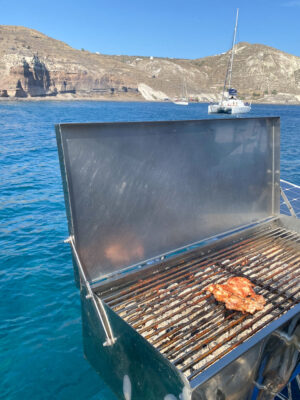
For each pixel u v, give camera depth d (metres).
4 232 7.71
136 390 2.30
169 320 2.71
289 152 21.64
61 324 4.38
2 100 143.25
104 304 2.43
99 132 2.73
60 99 183.00
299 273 3.34
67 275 5.72
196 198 3.61
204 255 3.65
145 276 3.16
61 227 8.06
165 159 3.24
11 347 3.92
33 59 173.75
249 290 2.93
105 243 2.96
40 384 3.37
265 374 2.20
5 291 5.20
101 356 2.75
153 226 3.28
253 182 4.18
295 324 2.26
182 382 1.74
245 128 3.90
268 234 4.19
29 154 18.89
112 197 2.92
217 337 2.43
